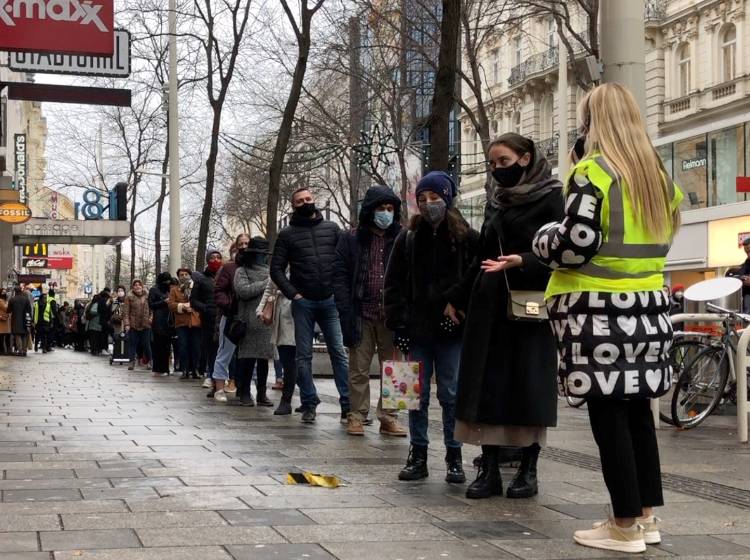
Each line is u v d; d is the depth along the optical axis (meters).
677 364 9.62
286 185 39.41
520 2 24.56
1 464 7.02
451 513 5.42
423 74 29.83
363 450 7.95
